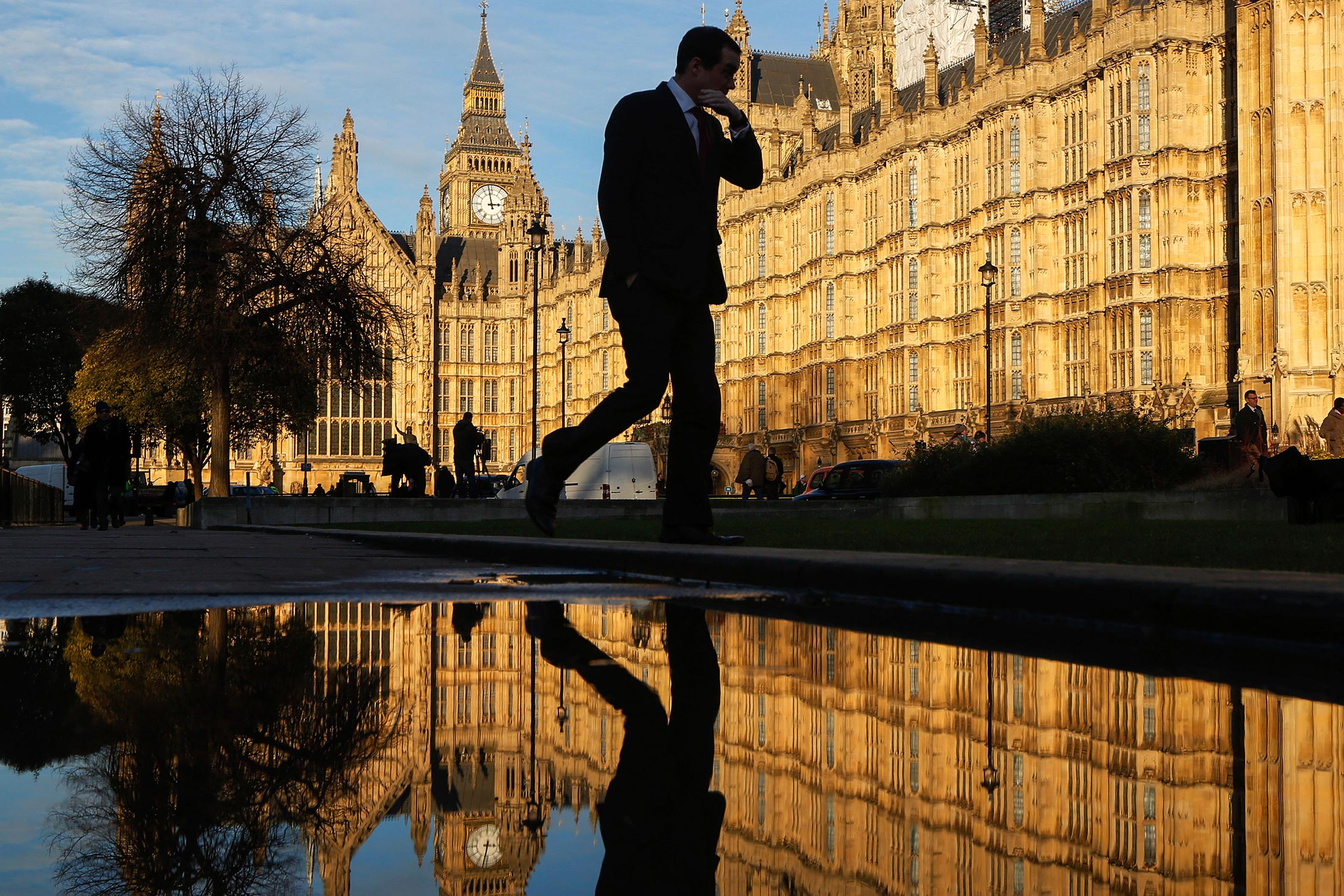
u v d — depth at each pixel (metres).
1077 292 58.94
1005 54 72.94
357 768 2.33
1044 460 32.16
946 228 68.94
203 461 61.56
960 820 1.95
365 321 42.25
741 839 1.83
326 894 1.50
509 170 141.12
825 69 107.12
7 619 5.51
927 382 69.06
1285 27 47.81
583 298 109.62
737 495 89.25
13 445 108.62
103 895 1.47
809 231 81.69
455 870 1.63
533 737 2.73
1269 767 2.38
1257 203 49.53
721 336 92.75
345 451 109.81
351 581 8.20
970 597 5.82
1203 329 53.62
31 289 84.19
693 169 8.69
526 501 9.12
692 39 8.75
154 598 6.78
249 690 3.40
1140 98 55.00
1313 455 32.94
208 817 1.90
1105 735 2.76
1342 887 1.54
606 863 1.68
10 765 2.27
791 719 3.00
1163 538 11.59
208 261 39.53
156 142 40.19
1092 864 1.66
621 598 6.85
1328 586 4.34
